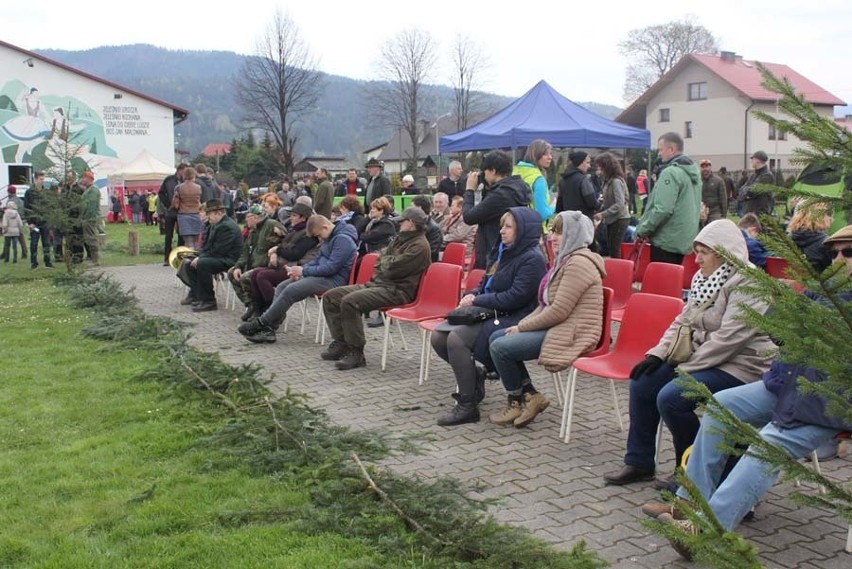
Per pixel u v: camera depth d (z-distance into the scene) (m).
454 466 4.86
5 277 14.82
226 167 58.12
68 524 3.97
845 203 2.02
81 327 9.40
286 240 9.34
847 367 1.98
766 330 2.08
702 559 2.11
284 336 9.12
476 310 5.78
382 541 3.62
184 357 6.98
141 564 3.53
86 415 5.83
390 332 9.12
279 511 4.00
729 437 2.30
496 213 7.24
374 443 4.97
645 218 7.68
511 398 5.66
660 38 57.50
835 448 4.82
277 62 46.09
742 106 39.44
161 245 20.75
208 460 4.80
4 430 5.52
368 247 9.57
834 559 3.63
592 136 13.22
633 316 5.27
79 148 14.86
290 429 5.09
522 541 3.47
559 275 5.43
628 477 4.52
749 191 2.19
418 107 54.31
